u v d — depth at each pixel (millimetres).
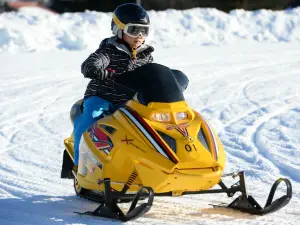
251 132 23516
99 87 14484
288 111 27594
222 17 63781
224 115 26875
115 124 13094
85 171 13820
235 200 13961
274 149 20562
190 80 36562
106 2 81312
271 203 13359
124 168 12758
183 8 83688
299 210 14211
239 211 13961
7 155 20688
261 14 66375
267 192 16156
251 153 20266
